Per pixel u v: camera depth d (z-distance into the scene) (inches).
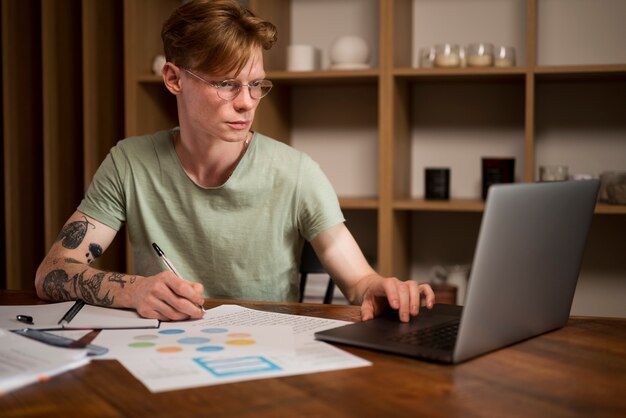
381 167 108.0
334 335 44.2
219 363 39.0
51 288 57.6
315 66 116.9
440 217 122.1
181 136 67.5
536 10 108.0
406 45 116.4
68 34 122.6
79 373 37.5
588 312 117.6
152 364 38.8
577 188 45.8
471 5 118.1
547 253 44.4
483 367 39.1
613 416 31.9
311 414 31.9
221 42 57.1
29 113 124.0
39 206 126.7
